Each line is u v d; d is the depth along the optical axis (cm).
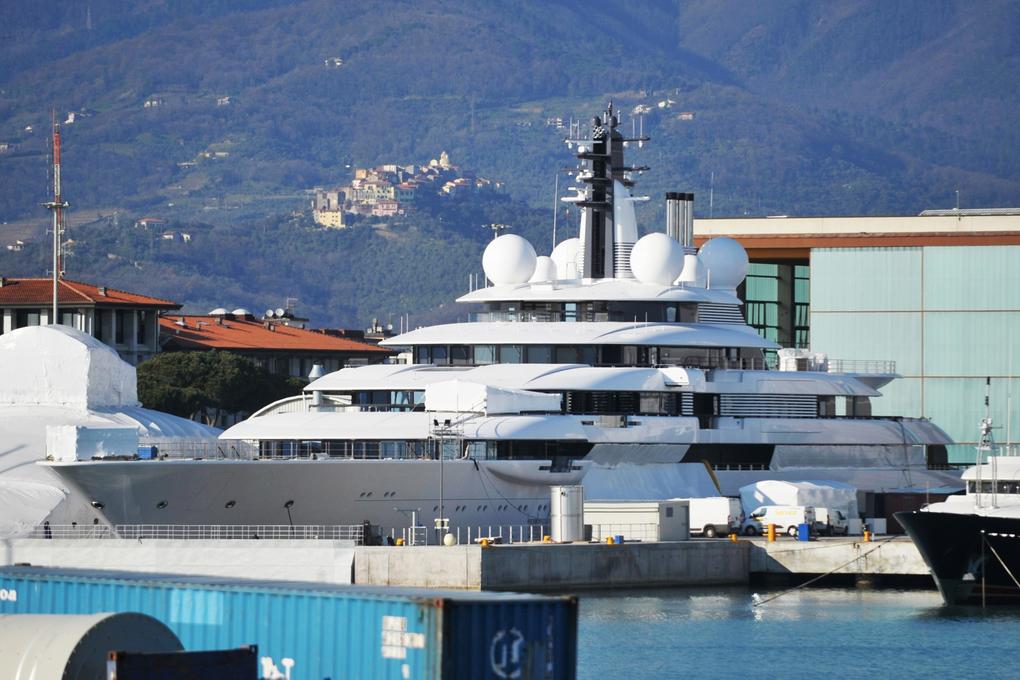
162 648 12775
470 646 12238
